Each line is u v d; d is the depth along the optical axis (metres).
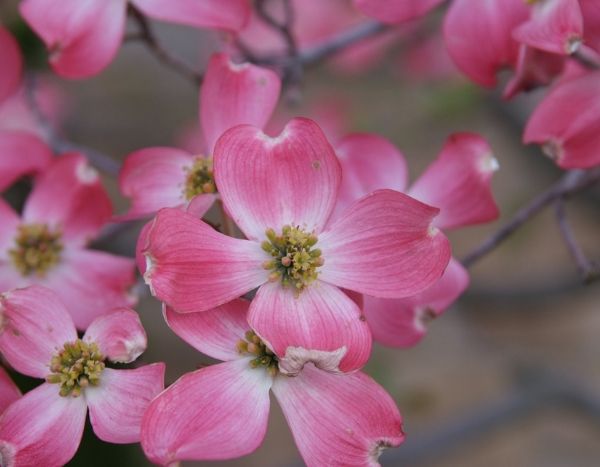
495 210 0.75
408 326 0.72
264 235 0.71
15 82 0.80
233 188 0.71
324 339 0.69
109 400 0.70
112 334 0.70
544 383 1.27
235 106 0.74
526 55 0.74
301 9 1.15
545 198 0.79
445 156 0.75
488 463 1.50
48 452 0.70
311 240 0.71
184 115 1.60
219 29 0.77
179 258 0.69
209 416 0.69
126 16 0.78
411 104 1.34
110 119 1.57
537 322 1.57
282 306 0.70
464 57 0.77
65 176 0.77
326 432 0.69
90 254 0.77
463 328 1.51
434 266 0.70
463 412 1.33
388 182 0.75
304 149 0.71
